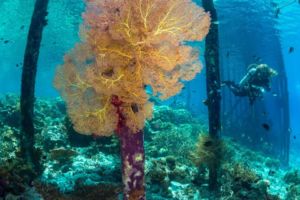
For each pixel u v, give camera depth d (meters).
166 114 19.81
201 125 22.02
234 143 19.73
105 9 3.36
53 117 16.47
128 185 3.43
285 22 31.28
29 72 8.16
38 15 8.31
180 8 3.29
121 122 3.45
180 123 20.33
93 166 8.34
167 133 14.41
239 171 9.21
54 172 7.90
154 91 3.44
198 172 9.45
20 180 5.40
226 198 8.09
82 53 3.53
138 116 3.37
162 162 9.57
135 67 3.28
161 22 3.24
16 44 40.41
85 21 3.47
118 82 3.27
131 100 3.31
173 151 12.99
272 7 26.22
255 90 12.08
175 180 9.10
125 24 3.17
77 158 8.99
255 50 36.97
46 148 10.59
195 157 8.96
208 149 8.74
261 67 12.14
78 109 3.56
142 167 3.47
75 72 3.53
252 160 17.41
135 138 3.44
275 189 12.03
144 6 3.17
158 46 3.31
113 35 3.17
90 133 3.60
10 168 5.50
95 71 3.29
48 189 4.81
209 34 9.12
